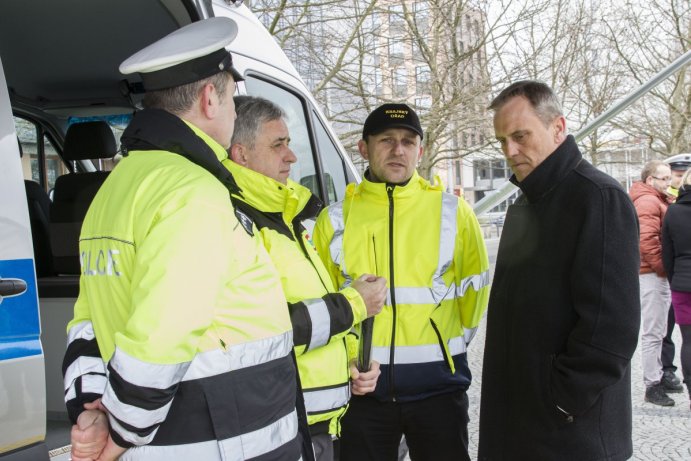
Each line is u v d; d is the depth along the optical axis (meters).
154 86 1.70
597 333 2.06
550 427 2.17
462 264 2.81
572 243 2.17
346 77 10.24
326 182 4.15
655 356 5.43
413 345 2.65
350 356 2.46
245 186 2.14
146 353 1.41
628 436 2.22
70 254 3.30
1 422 1.90
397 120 2.73
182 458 1.57
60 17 3.11
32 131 4.07
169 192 1.55
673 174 6.96
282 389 1.74
